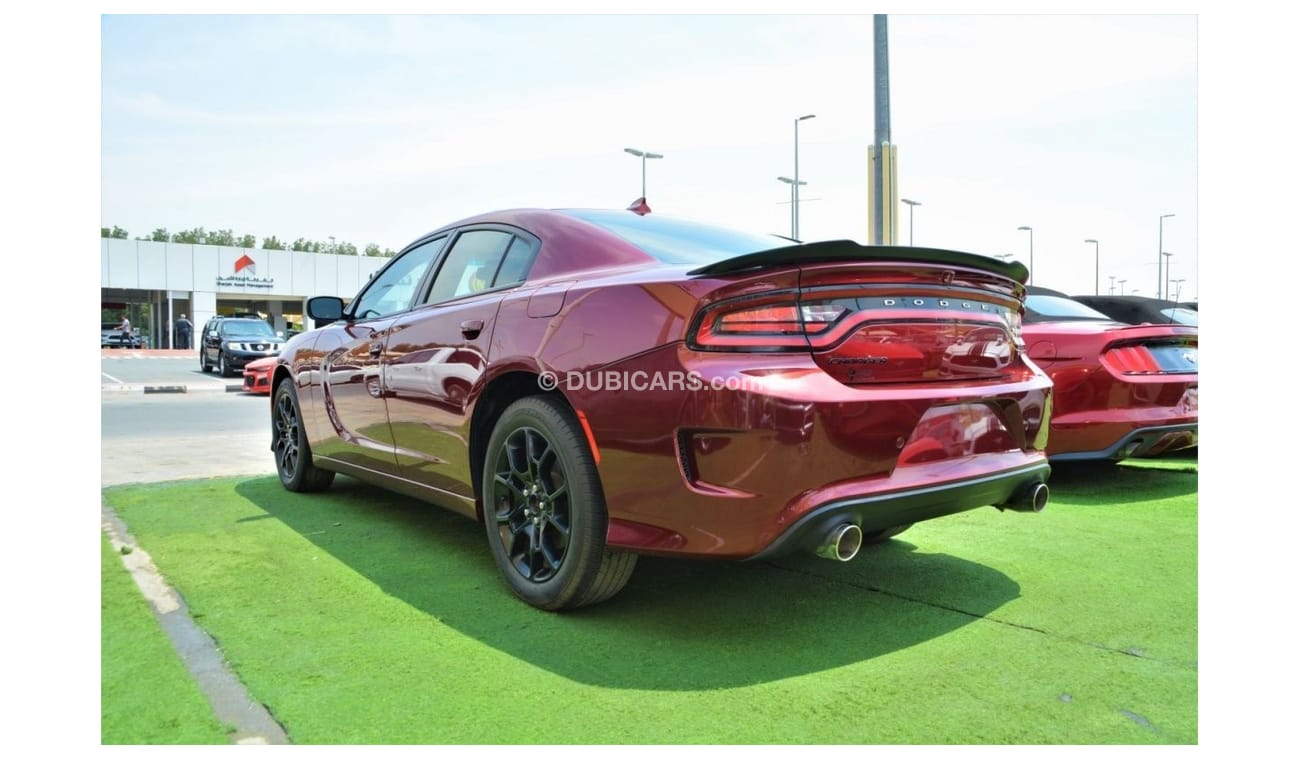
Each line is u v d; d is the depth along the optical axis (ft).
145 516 13.52
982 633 8.43
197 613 8.89
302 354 14.88
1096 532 12.55
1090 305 20.24
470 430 9.91
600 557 8.43
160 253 132.05
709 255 9.53
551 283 9.39
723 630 8.52
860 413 7.38
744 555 7.34
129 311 142.31
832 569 10.69
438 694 7.04
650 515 7.80
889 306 7.91
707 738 6.35
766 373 7.22
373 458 12.50
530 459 9.04
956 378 8.38
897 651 7.98
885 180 41.34
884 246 7.75
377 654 7.84
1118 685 7.22
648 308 7.82
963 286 8.50
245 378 47.85
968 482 8.10
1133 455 15.07
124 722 6.53
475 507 10.13
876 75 41.19
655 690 7.13
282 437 16.10
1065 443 14.93
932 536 12.34
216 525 12.90
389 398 11.76
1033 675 7.44
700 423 7.31
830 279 7.61
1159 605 9.25
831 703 6.90
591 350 8.20
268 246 256.73
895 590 9.82
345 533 12.41
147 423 31.40
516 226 10.75
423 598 9.46
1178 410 14.80
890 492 7.54
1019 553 11.40
